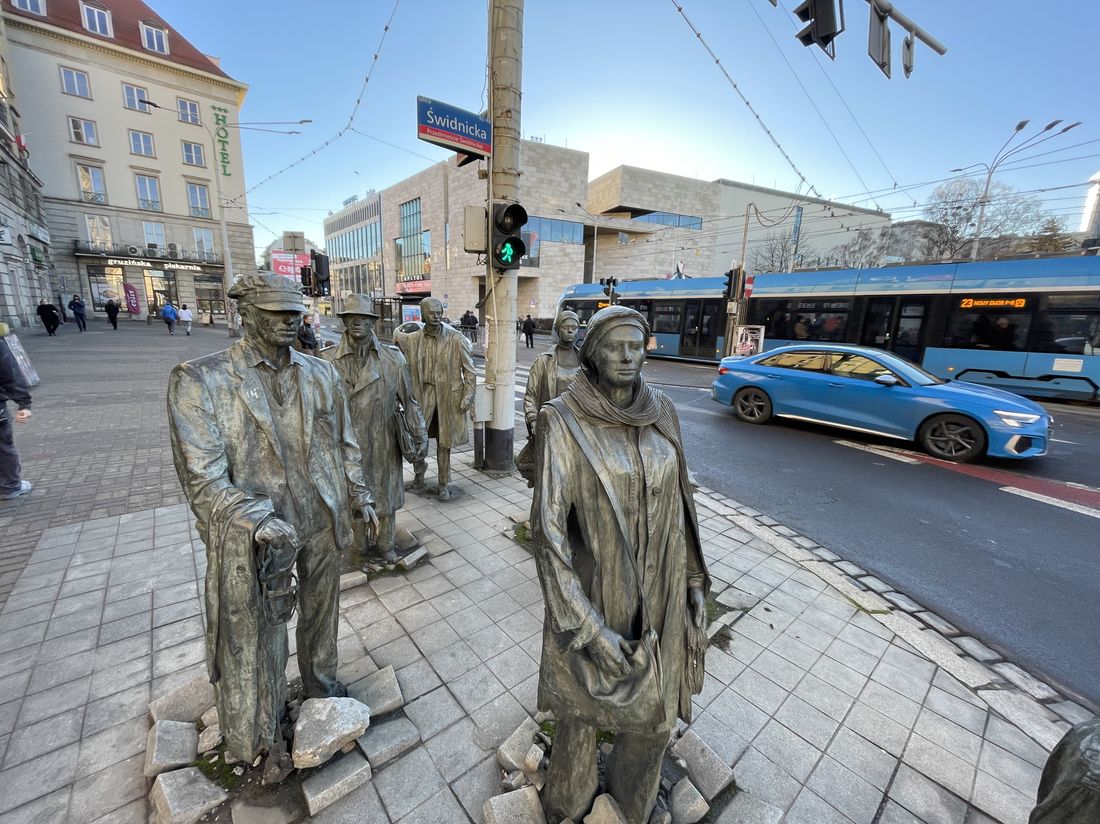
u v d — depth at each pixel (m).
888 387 7.55
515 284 5.48
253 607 1.66
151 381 11.31
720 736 2.31
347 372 3.39
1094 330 10.02
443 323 4.75
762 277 15.01
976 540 4.62
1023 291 10.65
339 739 1.98
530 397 3.86
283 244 11.71
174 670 2.58
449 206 42.41
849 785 2.08
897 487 5.97
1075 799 1.04
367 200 61.44
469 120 4.61
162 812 1.80
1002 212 30.34
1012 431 6.50
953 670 2.80
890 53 5.94
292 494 1.87
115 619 2.98
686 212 43.97
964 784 2.09
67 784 1.95
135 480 5.27
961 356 11.42
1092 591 3.81
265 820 1.81
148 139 30.02
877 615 3.30
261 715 1.81
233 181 32.91
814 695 2.58
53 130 27.45
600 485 1.38
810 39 5.72
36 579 3.39
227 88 31.80
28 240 22.22
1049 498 5.64
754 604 3.41
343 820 1.84
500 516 4.58
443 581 3.49
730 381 9.31
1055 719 2.51
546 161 37.53
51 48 26.81
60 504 4.64
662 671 1.50
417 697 2.45
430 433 4.91
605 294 20.67
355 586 3.39
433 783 2.01
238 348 1.76
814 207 45.38
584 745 1.68
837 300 13.38
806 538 4.54
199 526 1.67
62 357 14.64
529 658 2.74
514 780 1.97
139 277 31.53
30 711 2.30
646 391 1.47
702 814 1.86
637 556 1.45
